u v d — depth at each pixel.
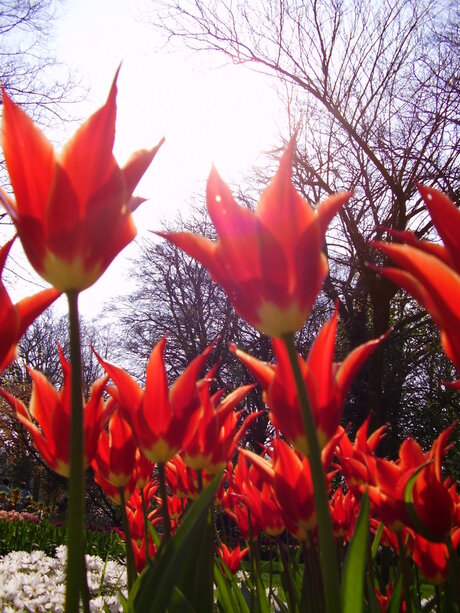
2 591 0.67
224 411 0.43
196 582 0.33
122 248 0.24
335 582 0.20
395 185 2.93
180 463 0.58
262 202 0.23
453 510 0.32
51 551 1.87
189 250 0.24
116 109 0.23
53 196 0.22
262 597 0.51
